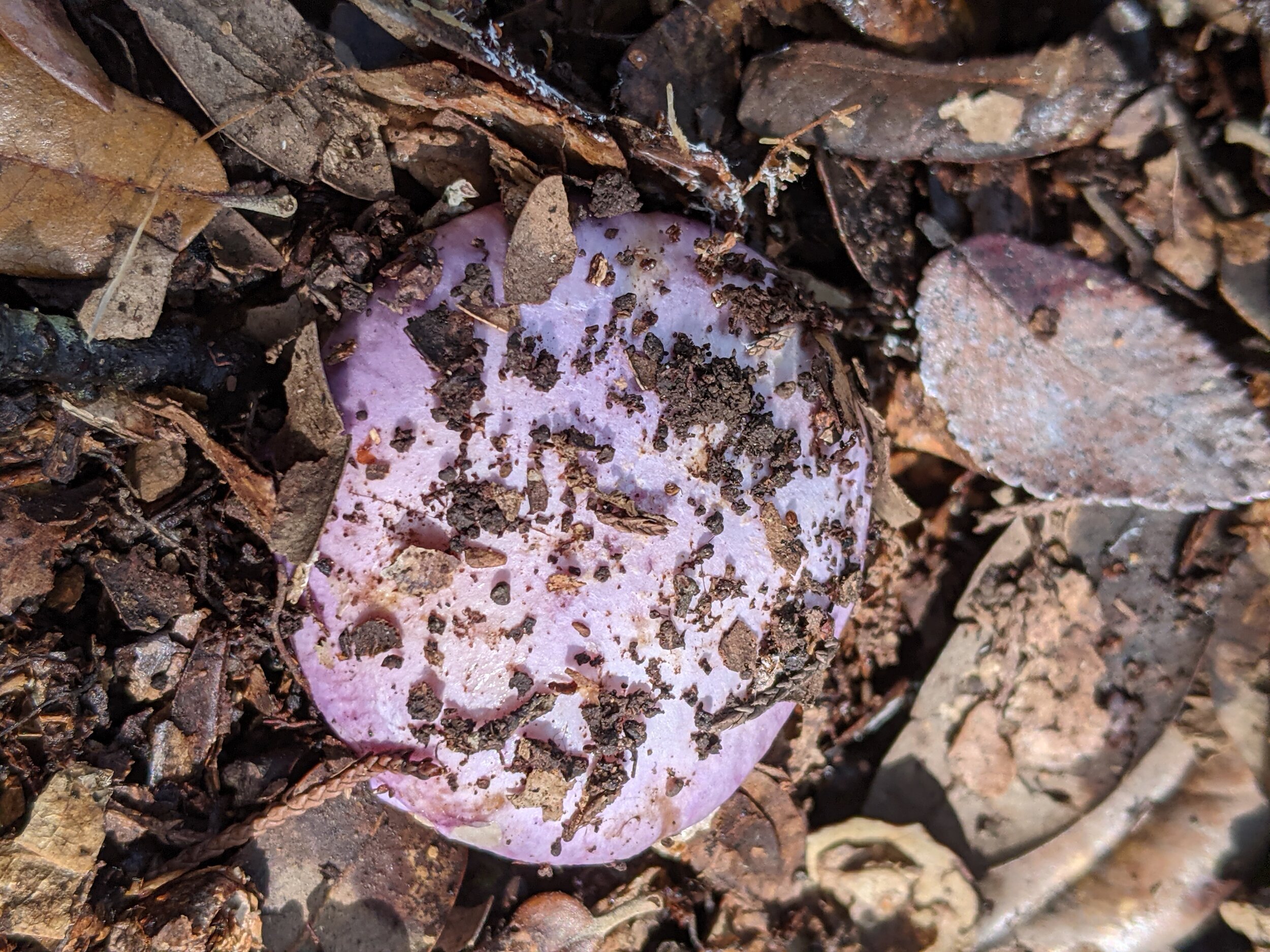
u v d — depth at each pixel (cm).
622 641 15
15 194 14
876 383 18
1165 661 17
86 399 14
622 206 15
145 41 15
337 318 15
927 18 16
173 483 15
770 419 16
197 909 15
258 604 15
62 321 14
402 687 15
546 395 15
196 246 15
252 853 15
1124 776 17
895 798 18
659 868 17
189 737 15
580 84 16
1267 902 17
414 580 15
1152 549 17
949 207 17
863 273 17
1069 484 17
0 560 14
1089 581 17
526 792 15
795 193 17
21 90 14
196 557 15
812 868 17
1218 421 16
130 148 14
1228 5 15
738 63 16
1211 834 17
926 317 17
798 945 17
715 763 16
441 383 15
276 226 15
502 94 15
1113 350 16
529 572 15
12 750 14
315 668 15
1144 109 16
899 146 16
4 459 14
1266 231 16
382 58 15
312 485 14
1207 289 16
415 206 16
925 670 18
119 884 15
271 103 15
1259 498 17
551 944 17
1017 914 17
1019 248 16
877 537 18
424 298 15
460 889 17
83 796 15
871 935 17
